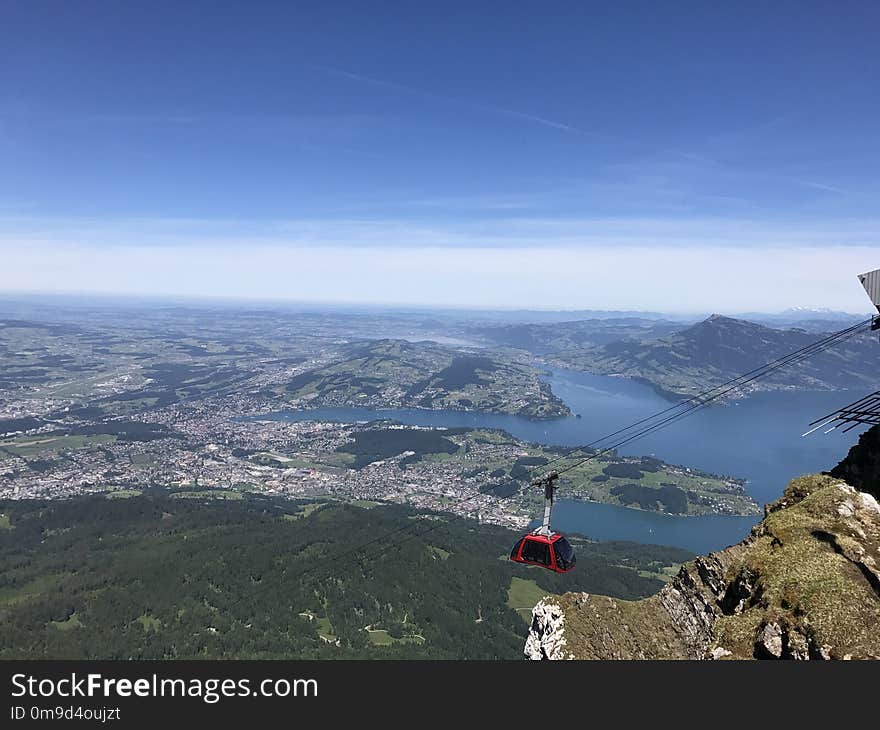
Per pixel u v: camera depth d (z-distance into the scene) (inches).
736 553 1989.4
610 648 1995.6
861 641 1374.3
